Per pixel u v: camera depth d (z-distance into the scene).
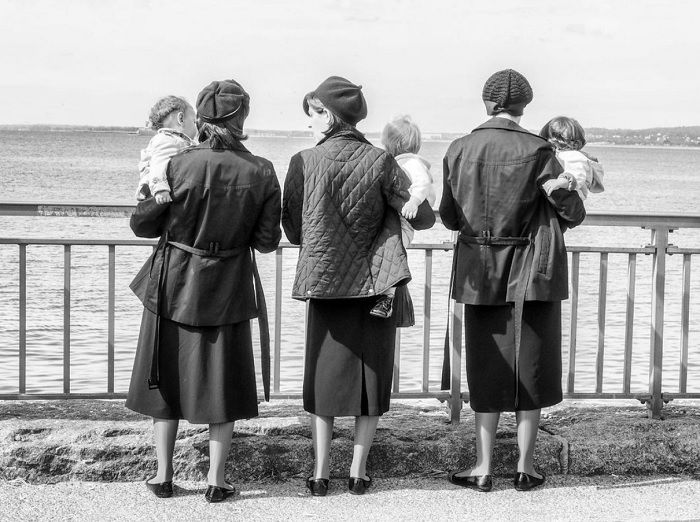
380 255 3.75
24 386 4.38
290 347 8.89
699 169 165.25
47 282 14.05
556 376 3.93
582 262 17.70
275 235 3.78
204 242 3.65
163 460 3.78
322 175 3.71
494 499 3.87
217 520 3.56
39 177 60.28
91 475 3.93
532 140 3.80
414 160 3.98
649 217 4.46
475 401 3.93
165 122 3.97
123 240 4.34
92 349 9.27
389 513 3.69
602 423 4.48
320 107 3.84
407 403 4.82
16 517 3.53
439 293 13.31
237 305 3.71
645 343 9.59
